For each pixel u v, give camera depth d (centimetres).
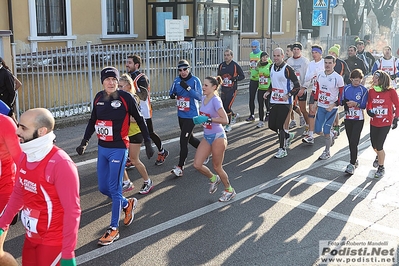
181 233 498
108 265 426
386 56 1191
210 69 1482
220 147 574
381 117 684
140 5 1777
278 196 616
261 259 439
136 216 545
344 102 715
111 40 1678
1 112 437
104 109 471
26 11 1402
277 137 984
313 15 2111
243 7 2272
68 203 286
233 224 522
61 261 286
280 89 796
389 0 3231
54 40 1487
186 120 700
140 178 696
